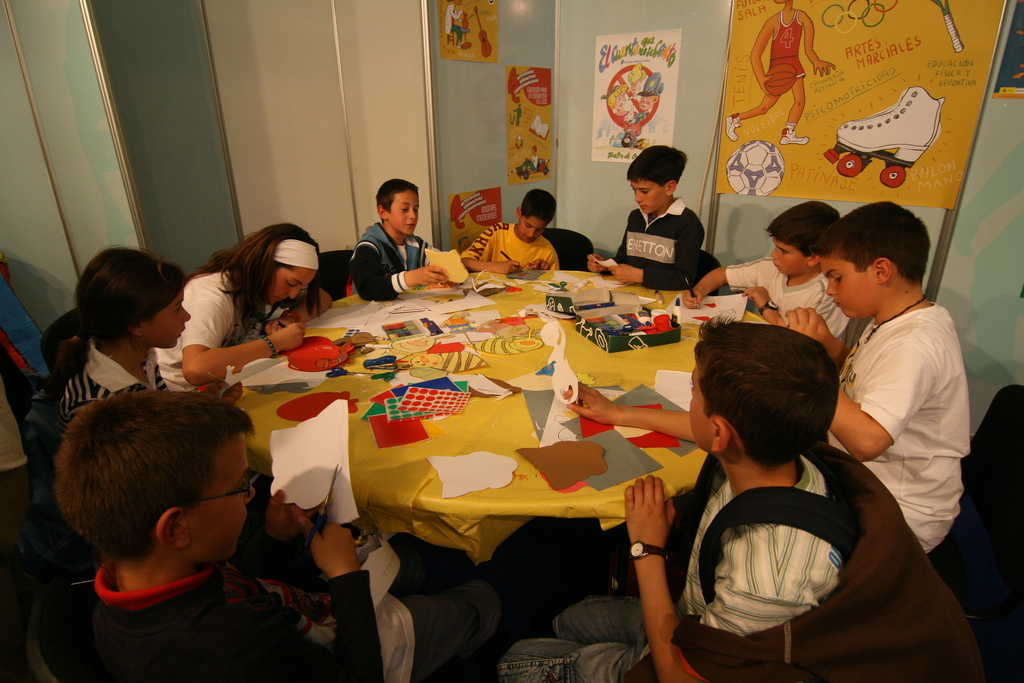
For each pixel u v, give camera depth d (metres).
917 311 1.11
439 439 1.12
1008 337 2.41
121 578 0.73
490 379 1.37
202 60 2.73
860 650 0.63
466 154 2.94
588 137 3.46
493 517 0.96
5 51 2.19
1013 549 1.09
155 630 0.67
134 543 0.68
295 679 0.70
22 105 2.25
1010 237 2.32
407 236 2.40
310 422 1.02
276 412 1.22
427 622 1.00
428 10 2.52
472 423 1.18
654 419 1.15
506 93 3.06
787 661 0.64
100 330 1.15
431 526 0.98
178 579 0.72
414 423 1.17
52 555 1.42
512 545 1.82
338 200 3.47
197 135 2.77
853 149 2.59
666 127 3.13
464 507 0.94
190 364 1.36
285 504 0.93
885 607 0.64
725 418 0.73
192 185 2.79
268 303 1.63
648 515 0.91
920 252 1.09
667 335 1.60
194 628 0.67
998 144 2.27
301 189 3.27
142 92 2.52
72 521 0.69
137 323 1.16
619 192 3.45
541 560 1.76
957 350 1.08
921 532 1.19
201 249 2.90
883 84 2.45
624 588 1.44
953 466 1.15
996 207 2.32
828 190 2.71
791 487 0.73
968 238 2.41
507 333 1.68
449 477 1.00
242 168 2.99
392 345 1.60
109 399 0.72
